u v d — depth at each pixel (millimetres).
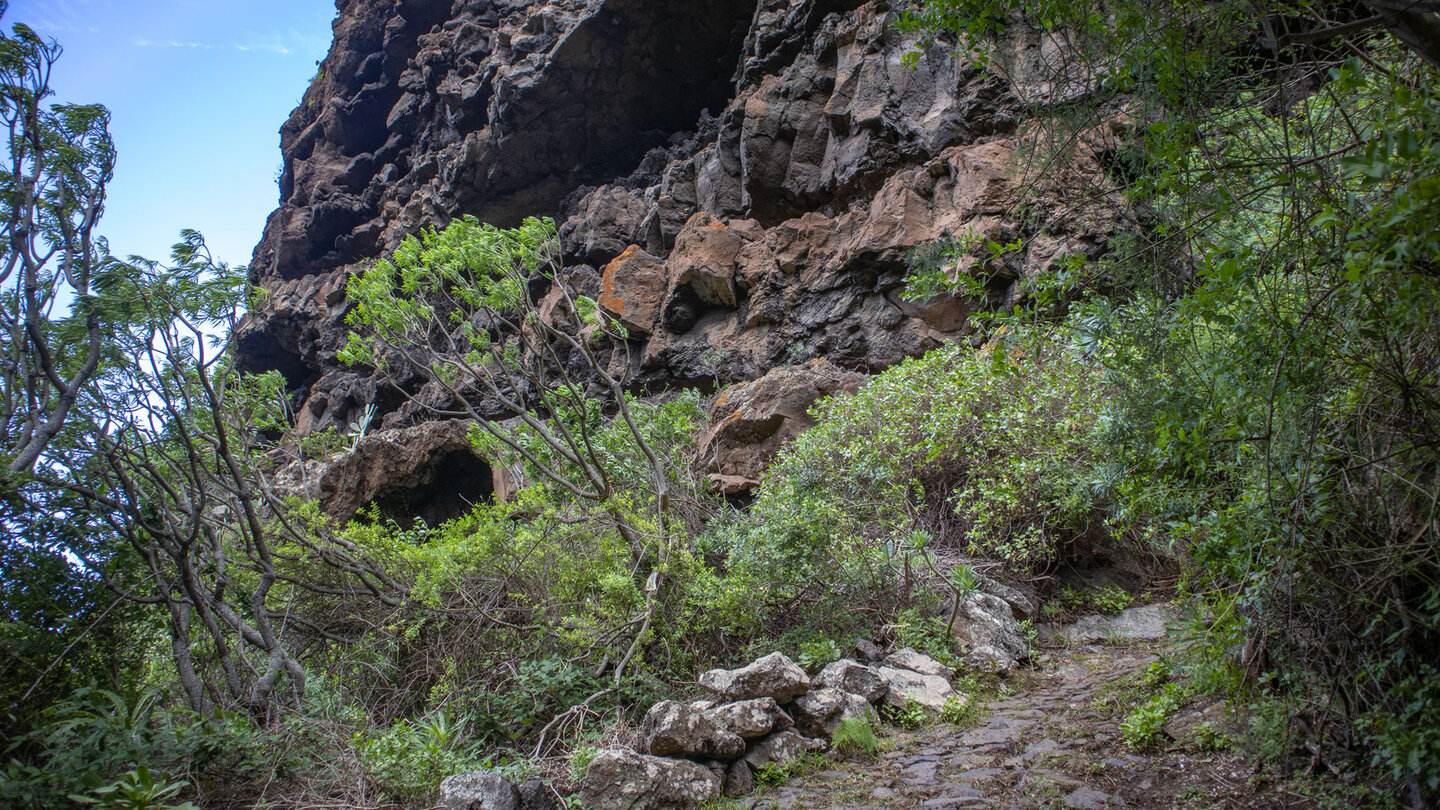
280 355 29500
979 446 8773
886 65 15195
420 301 8625
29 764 4270
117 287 5648
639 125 22469
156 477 5895
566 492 8875
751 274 15531
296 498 8312
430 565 7508
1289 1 3406
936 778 4738
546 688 6129
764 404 12438
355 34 31859
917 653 6633
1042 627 7730
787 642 6973
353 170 30047
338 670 7008
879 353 13344
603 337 17141
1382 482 3318
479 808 4238
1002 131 13555
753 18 19969
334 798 4730
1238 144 3576
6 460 4742
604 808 4449
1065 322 4711
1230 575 4105
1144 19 3488
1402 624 3375
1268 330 3432
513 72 21594
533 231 8781
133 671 6039
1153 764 4379
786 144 16500
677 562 7414
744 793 4867
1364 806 3422
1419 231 2480
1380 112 3293
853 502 8383
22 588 5246
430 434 16250
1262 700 4141
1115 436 4469
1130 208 3955
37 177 5336
